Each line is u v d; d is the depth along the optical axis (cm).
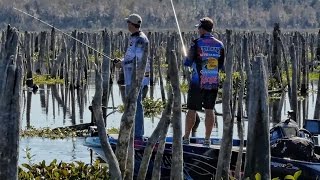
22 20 11269
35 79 3997
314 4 16788
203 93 1259
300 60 4000
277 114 2367
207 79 1251
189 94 1270
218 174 1038
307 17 16262
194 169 1295
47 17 13062
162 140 848
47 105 2841
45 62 4694
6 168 650
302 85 3331
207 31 1260
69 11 13688
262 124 877
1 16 11169
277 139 1288
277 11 16125
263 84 876
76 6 13925
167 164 1281
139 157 1288
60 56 4091
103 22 13750
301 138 1280
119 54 5312
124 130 843
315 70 4516
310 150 1265
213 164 1281
